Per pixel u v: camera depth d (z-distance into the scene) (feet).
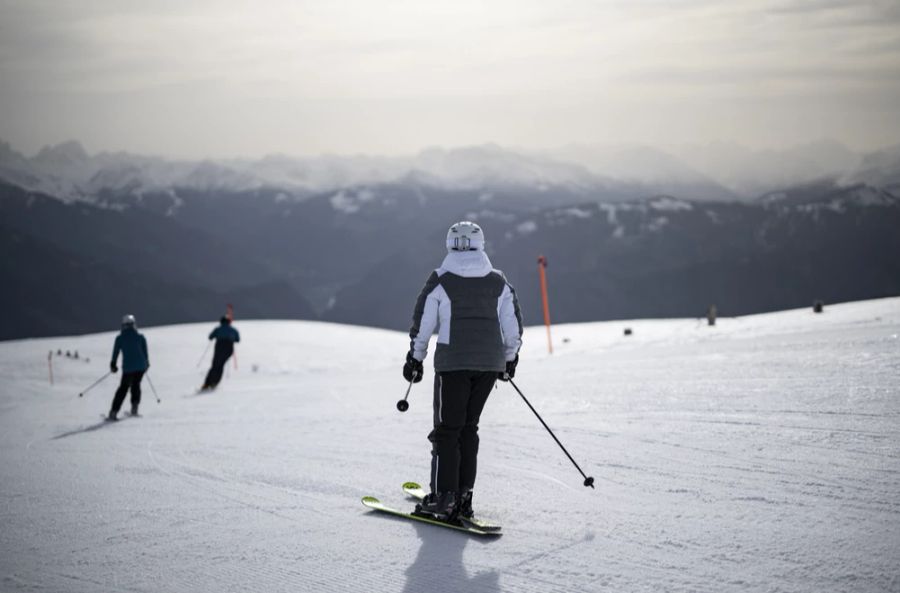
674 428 21.91
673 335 77.36
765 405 23.88
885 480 14.97
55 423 39.34
